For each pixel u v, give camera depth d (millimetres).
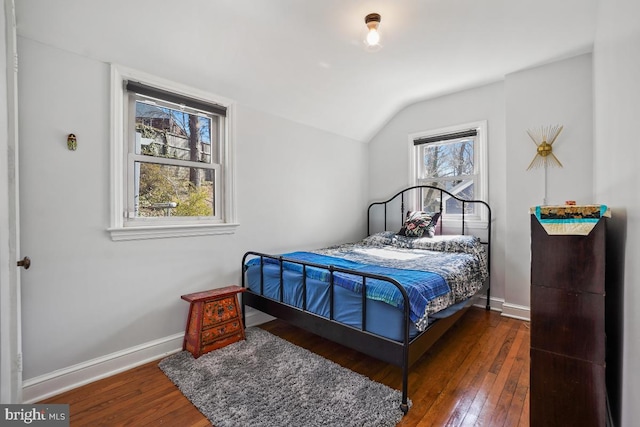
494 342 2303
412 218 3361
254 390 1663
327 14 1897
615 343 1311
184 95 2219
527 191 2734
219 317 2158
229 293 2211
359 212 3902
